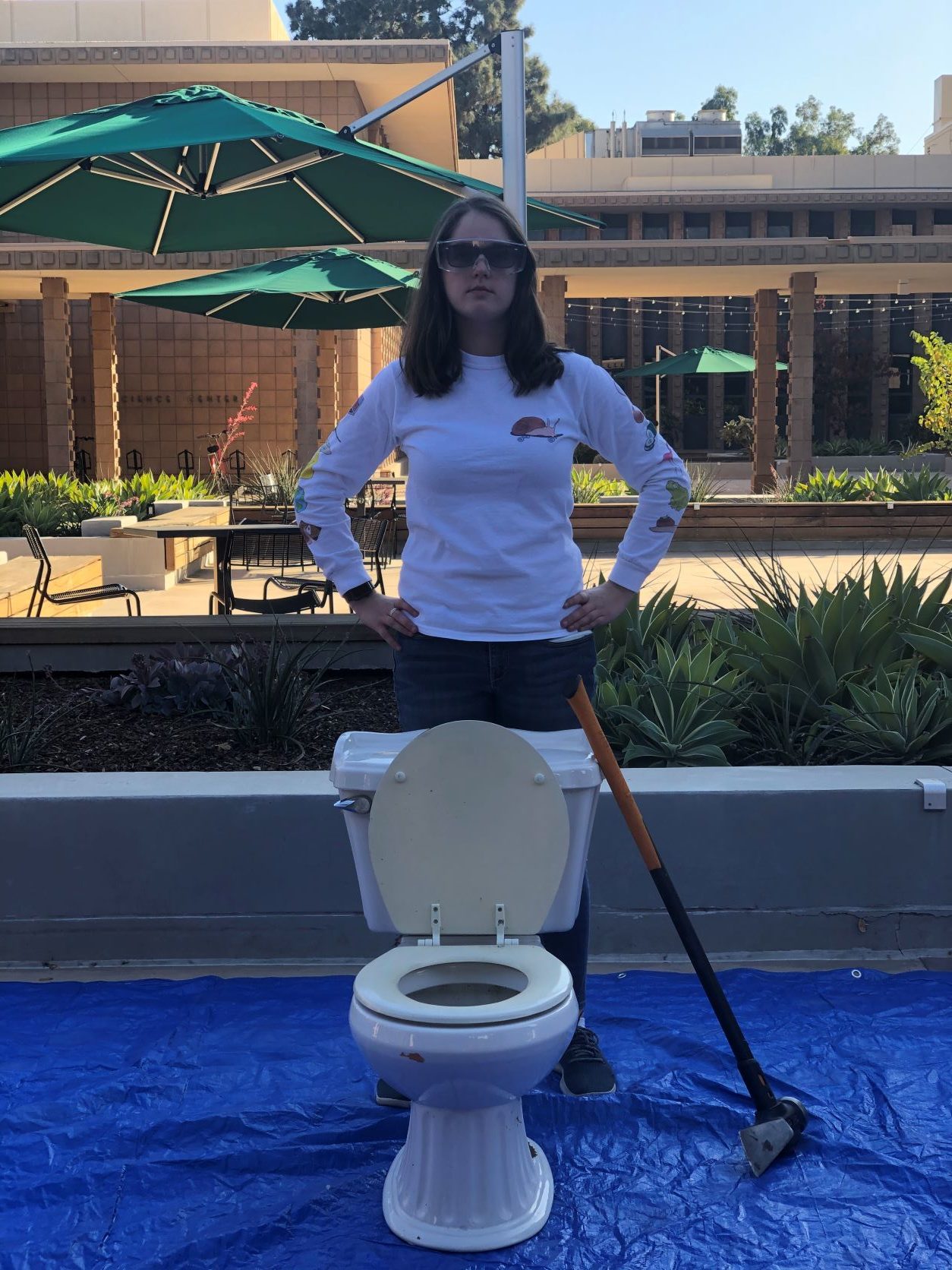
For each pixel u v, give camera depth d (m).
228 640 6.26
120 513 13.88
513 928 2.57
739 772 3.91
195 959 3.76
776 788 3.75
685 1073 3.01
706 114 48.81
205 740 5.01
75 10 24.00
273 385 23.64
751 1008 3.38
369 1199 2.54
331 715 5.43
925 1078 2.99
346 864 3.74
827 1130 2.76
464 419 2.64
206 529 8.16
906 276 20.92
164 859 3.73
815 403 39.81
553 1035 2.21
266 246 7.21
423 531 2.72
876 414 39.72
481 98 55.72
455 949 2.49
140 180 5.93
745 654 5.20
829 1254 2.36
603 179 36.88
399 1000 2.24
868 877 3.78
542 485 2.67
